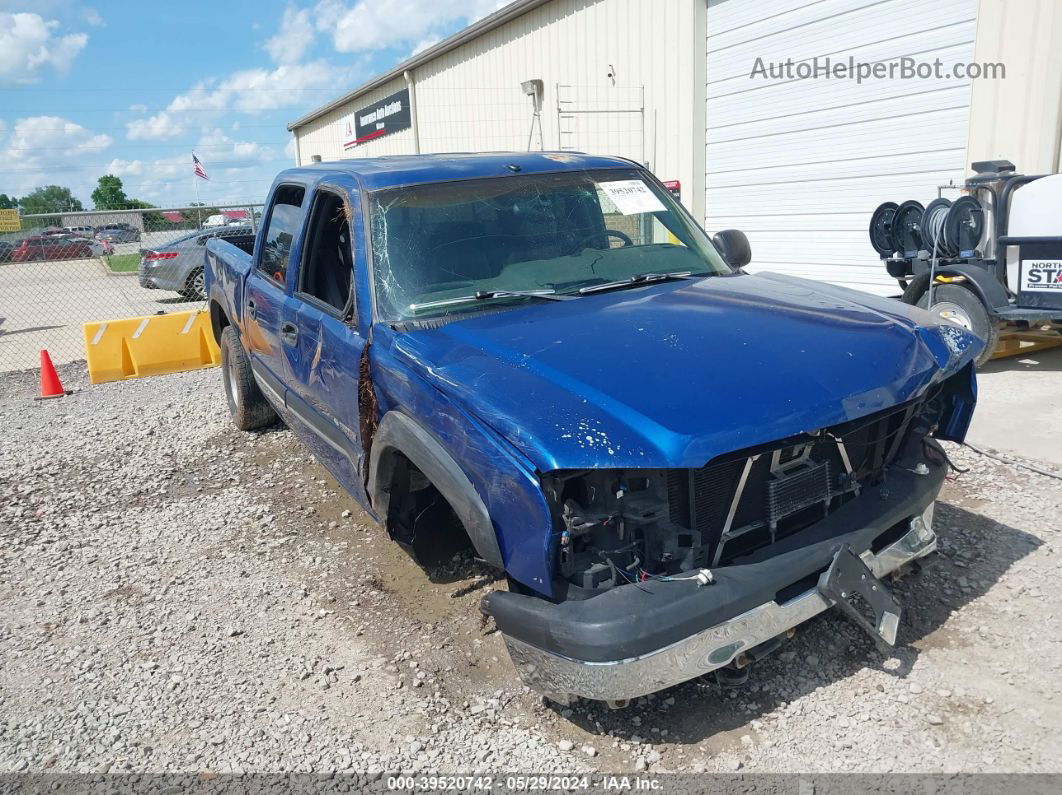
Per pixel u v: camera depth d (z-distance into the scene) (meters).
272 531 5.02
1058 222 6.35
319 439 4.51
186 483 5.99
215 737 3.14
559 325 3.30
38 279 22.03
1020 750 2.76
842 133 10.35
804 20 10.52
